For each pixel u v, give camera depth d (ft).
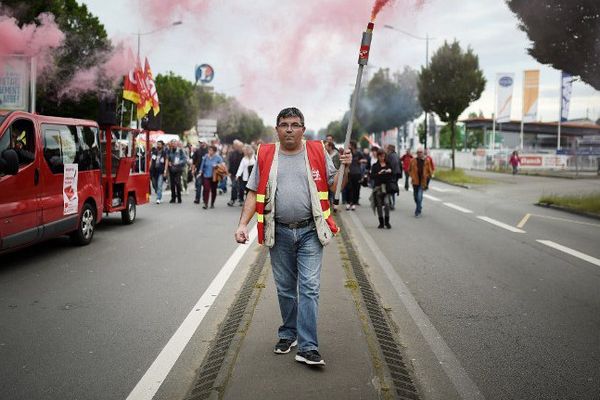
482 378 14.46
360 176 56.13
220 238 36.50
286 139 14.14
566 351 16.49
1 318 19.02
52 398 13.08
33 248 32.35
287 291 14.87
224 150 104.47
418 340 17.31
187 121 175.01
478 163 158.20
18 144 26.91
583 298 22.62
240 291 22.56
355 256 29.68
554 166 150.92
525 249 34.24
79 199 32.32
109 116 37.76
